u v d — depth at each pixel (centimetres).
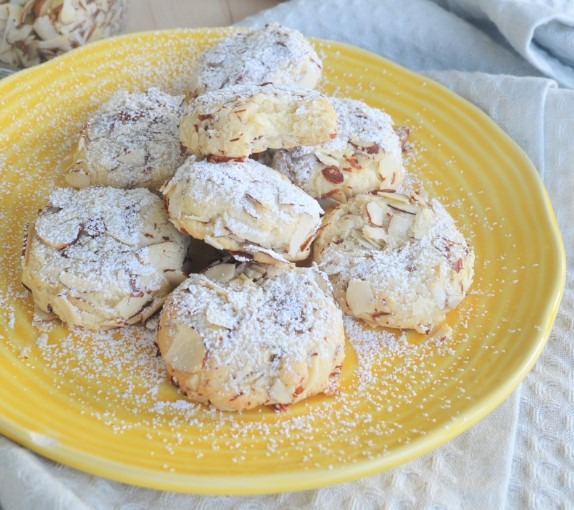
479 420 34
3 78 45
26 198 40
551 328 36
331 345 34
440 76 46
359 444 33
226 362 33
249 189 36
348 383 35
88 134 41
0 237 39
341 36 49
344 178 39
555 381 36
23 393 34
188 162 37
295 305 35
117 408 34
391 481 33
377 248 38
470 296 38
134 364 35
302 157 40
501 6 46
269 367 34
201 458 33
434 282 36
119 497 32
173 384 35
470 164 43
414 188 42
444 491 33
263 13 49
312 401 35
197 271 38
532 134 43
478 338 37
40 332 36
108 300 36
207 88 41
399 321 36
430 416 34
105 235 36
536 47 47
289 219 36
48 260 36
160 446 33
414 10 48
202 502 32
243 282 36
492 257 39
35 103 43
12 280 37
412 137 44
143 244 37
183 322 34
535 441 35
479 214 41
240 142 36
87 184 40
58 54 46
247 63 41
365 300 36
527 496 34
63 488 31
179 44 47
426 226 38
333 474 32
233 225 35
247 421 34
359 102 42
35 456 33
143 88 45
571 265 40
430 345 37
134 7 52
